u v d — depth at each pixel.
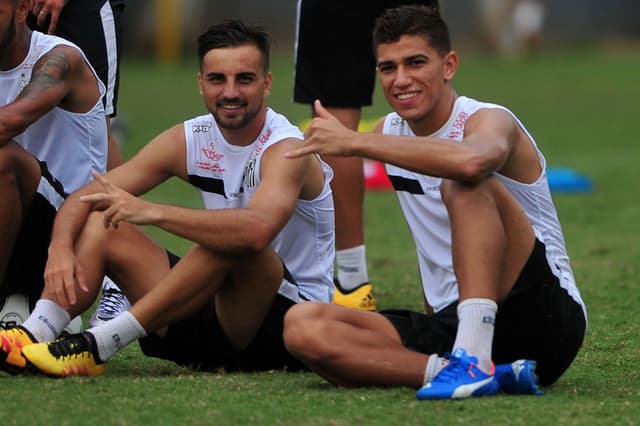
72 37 21.12
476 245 14.80
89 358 15.81
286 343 15.18
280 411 14.15
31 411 13.99
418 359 15.16
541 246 15.34
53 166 18.88
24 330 15.79
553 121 63.34
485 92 77.44
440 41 16.33
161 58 102.12
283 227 16.36
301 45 24.19
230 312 16.36
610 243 30.47
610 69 96.12
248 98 16.67
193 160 17.38
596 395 15.43
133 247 16.52
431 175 15.16
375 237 31.53
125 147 46.97
